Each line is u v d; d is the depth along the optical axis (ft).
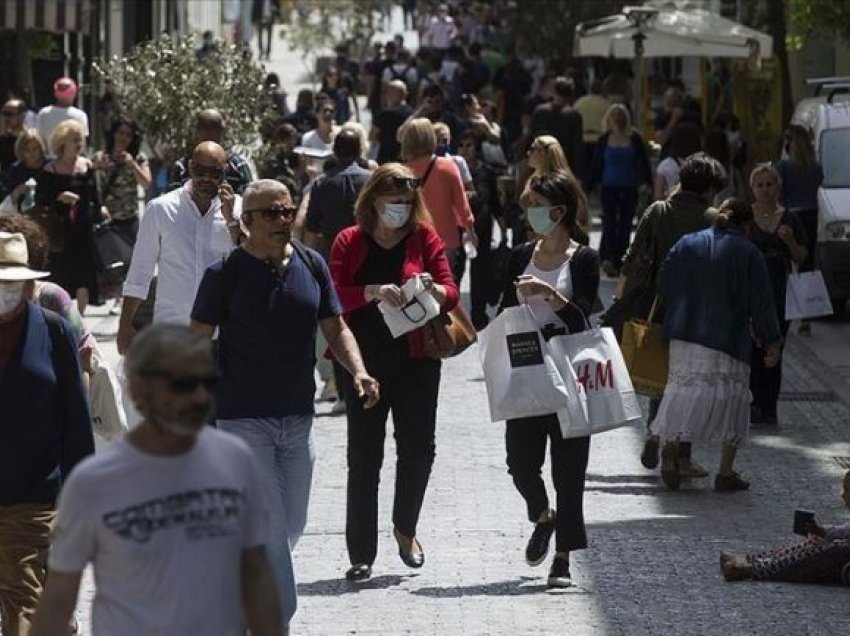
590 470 108.27
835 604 80.07
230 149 170.91
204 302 71.82
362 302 81.56
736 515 97.30
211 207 89.40
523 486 84.69
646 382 102.89
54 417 66.74
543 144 112.06
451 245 133.28
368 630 76.02
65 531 45.03
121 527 44.68
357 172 119.85
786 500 101.09
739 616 78.13
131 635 44.78
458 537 91.86
